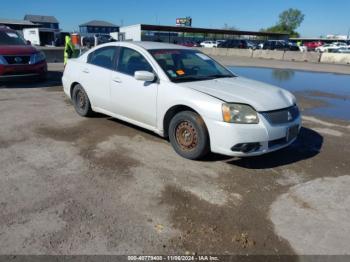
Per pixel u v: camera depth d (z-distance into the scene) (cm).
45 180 375
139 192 355
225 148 396
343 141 553
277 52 2902
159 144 498
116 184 371
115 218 306
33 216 305
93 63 592
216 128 397
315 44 5478
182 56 524
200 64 531
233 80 498
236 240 282
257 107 398
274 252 270
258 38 8100
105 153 459
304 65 2231
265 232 295
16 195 340
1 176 380
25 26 5878
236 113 391
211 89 435
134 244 272
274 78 1441
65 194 346
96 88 573
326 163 454
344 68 2036
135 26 5391
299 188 379
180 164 429
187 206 331
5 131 539
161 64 480
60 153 454
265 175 409
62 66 1573
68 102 768
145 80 461
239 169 421
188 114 425
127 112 523
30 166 410
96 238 277
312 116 734
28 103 746
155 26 5344
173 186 371
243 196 356
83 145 488
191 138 431
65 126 577
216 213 321
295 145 523
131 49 524
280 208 335
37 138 511
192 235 287
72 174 392
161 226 297
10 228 286
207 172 409
